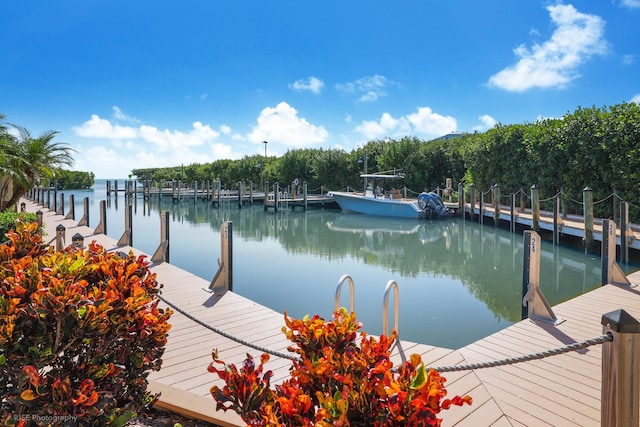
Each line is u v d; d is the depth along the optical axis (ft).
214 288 22.07
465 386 11.57
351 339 6.02
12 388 5.92
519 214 56.75
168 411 9.93
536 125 64.59
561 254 41.27
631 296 20.27
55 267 6.97
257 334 15.98
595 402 10.76
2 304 5.80
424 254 42.47
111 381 6.57
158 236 54.85
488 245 47.62
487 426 9.71
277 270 34.73
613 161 46.19
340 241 50.96
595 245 40.55
